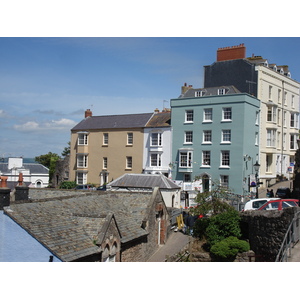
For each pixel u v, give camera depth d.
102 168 53.12
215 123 45.66
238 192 43.41
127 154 51.28
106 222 14.50
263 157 48.66
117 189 35.34
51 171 61.97
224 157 45.06
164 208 22.14
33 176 56.34
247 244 18.17
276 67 52.84
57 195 22.41
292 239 15.86
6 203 13.45
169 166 47.62
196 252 19.44
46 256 12.24
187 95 49.19
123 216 18.86
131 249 17.02
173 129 48.38
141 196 21.23
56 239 12.92
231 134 44.53
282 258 13.93
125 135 51.62
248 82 48.41
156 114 52.28
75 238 13.60
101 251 13.75
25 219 13.22
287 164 53.84
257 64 48.25
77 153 54.91
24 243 12.61
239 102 44.31
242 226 19.91
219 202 23.12
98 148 53.69
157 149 48.62
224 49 51.22
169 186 34.28
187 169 46.34
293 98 55.75
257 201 23.88
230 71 50.22
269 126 49.19
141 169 50.03
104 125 53.78
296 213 16.08
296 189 36.12
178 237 23.70
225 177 44.59
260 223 17.72
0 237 12.93
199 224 21.80
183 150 46.81
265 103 48.97
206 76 52.16
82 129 55.31
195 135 46.88
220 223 19.89
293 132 54.81
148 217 19.39
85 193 21.64
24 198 18.17
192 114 47.53
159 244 21.84
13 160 56.28
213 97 45.97
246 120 44.47
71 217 15.12
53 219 14.23
